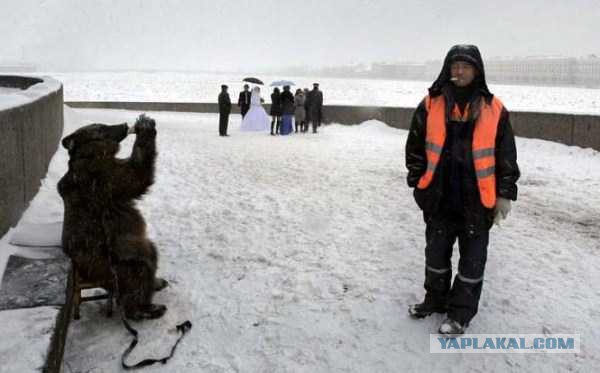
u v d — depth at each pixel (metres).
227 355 3.54
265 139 16.19
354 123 21.16
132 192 3.58
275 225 6.43
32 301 3.37
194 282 4.66
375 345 3.67
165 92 67.94
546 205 7.83
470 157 3.46
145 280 3.73
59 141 10.12
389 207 7.39
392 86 120.50
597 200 8.22
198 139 15.55
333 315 4.08
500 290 4.50
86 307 4.07
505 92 105.56
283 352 3.58
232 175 9.72
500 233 6.23
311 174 9.98
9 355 2.81
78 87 75.12
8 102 5.48
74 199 3.55
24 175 5.48
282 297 4.39
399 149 13.97
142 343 3.60
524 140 14.73
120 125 3.63
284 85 17.56
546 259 5.31
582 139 13.52
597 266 5.13
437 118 3.53
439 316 3.99
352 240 5.85
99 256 3.57
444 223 3.72
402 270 4.93
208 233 6.09
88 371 3.30
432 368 3.42
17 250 4.21
